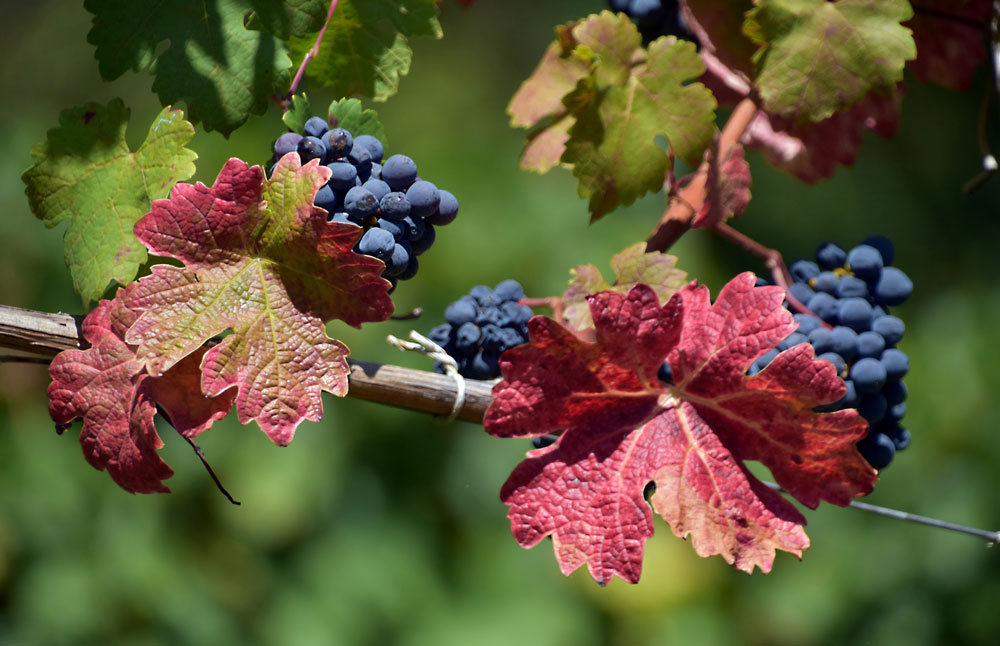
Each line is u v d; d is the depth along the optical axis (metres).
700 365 1.19
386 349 2.30
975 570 2.41
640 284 1.18
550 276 2.54
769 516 1.19
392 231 1.18
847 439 1.18
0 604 2.21
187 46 1.21
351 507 2.41
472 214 2.59
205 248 1.17
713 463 1.20
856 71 1.25
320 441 2.37
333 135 1.18
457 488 2.44
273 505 2.31
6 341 1.18
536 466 1.19
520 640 2.44
